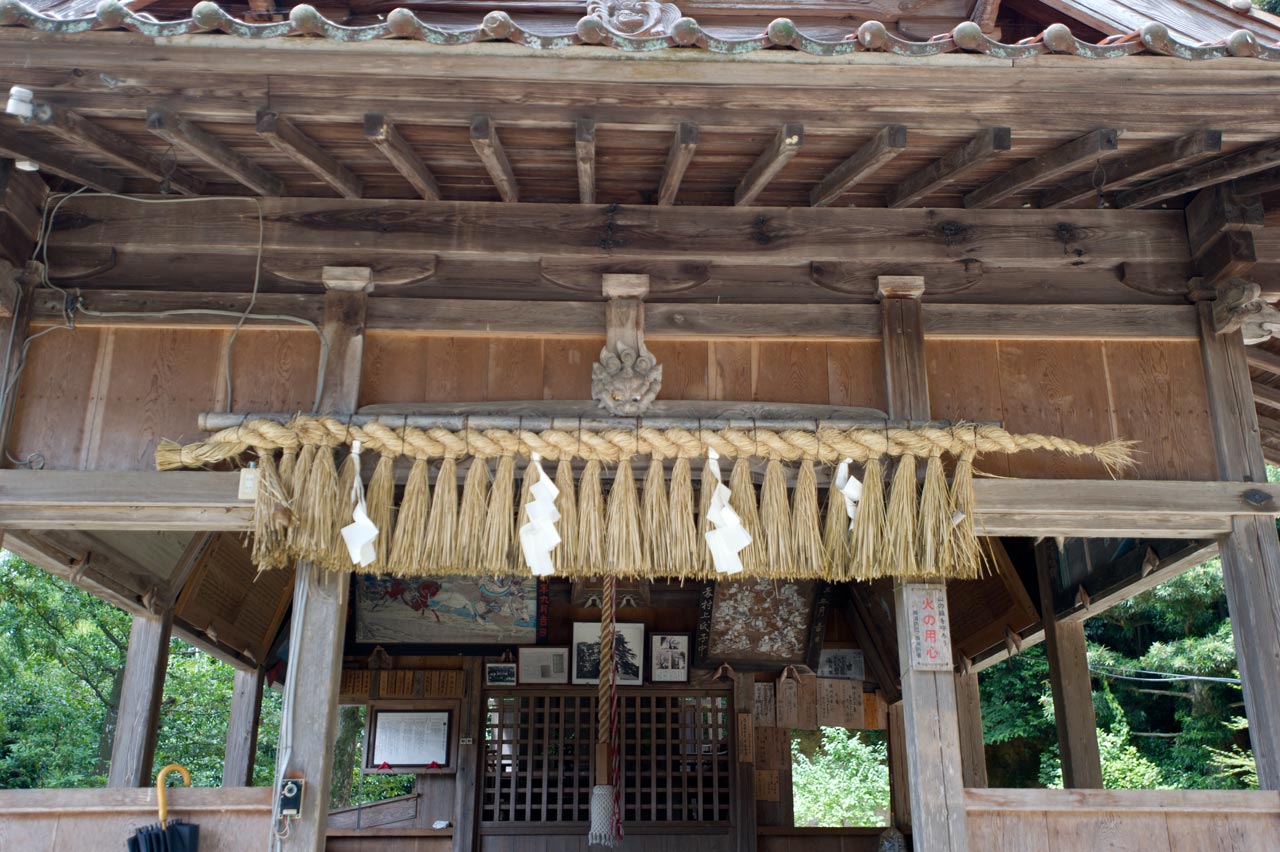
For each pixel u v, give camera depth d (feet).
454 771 20.74
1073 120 10.27
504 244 11.91
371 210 11.98
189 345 11.66
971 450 11.05
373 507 10.66
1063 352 12.07
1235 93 9.94
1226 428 11.66
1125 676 36.73
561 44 9.09
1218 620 36.42
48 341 11.50
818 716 22.12
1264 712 10.70
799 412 11.56
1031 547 19.33
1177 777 35.45
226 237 11.78
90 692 37.91
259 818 10.15
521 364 11.77
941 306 12.05
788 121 10.18
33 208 11.61
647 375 11.40
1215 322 12.03
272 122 9.83
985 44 9.20
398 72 9.48
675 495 10.85
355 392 11.32
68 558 13.60
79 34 8.97
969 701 22.49
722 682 21.61
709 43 9.11
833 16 11.74
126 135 10.71
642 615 22.06
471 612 21.58
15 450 11.08
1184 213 12.50
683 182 12.16
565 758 21.08
